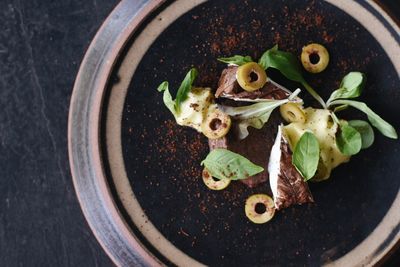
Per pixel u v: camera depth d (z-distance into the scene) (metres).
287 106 0.44
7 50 0.50
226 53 0.46
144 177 0.46
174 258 0.45
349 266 0.45
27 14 0.50
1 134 0.50
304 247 0.46
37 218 0.50
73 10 0.50
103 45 0.46
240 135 0.45
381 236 0.45
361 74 0.44
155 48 0.45
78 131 0.46
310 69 0.45
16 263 0.50
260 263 0.46
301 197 0.44
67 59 0.50
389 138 0.45
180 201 0.46
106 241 0.46
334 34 0.45
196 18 0.45
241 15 0.45
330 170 0.45
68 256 0.50
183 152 0.46
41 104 0.50
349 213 0.46
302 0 0.45
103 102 0.45
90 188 0.46
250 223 0.46
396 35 0.45
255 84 0.44
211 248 0.46
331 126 0.44
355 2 0.45
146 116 0.46
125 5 0.46
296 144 0.43
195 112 0.44
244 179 0.45
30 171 0.50
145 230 0.45
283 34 0.46
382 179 0.46
